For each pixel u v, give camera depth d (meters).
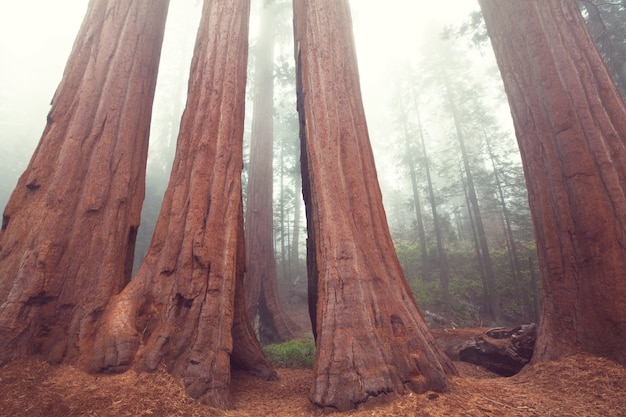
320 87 6.77
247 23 8.18
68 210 5.61
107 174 6.16
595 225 6.28
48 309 4.98
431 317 17.11
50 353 4.68
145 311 5.22
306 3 7.99
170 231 5.75
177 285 5.25
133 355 4.63
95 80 6.62
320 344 4.71
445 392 4.33
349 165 6.12
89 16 7.14
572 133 6.95
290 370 8.62
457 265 23.78
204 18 7.96
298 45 8.49
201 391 4.34
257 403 5.20
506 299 20.28
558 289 6.66
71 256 5.39
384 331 4.75
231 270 5.62
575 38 7.59
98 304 5.24
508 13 8.70
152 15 7.93
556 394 4.91
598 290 6.03
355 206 5.84
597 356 5.68
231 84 7.11
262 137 19.08
